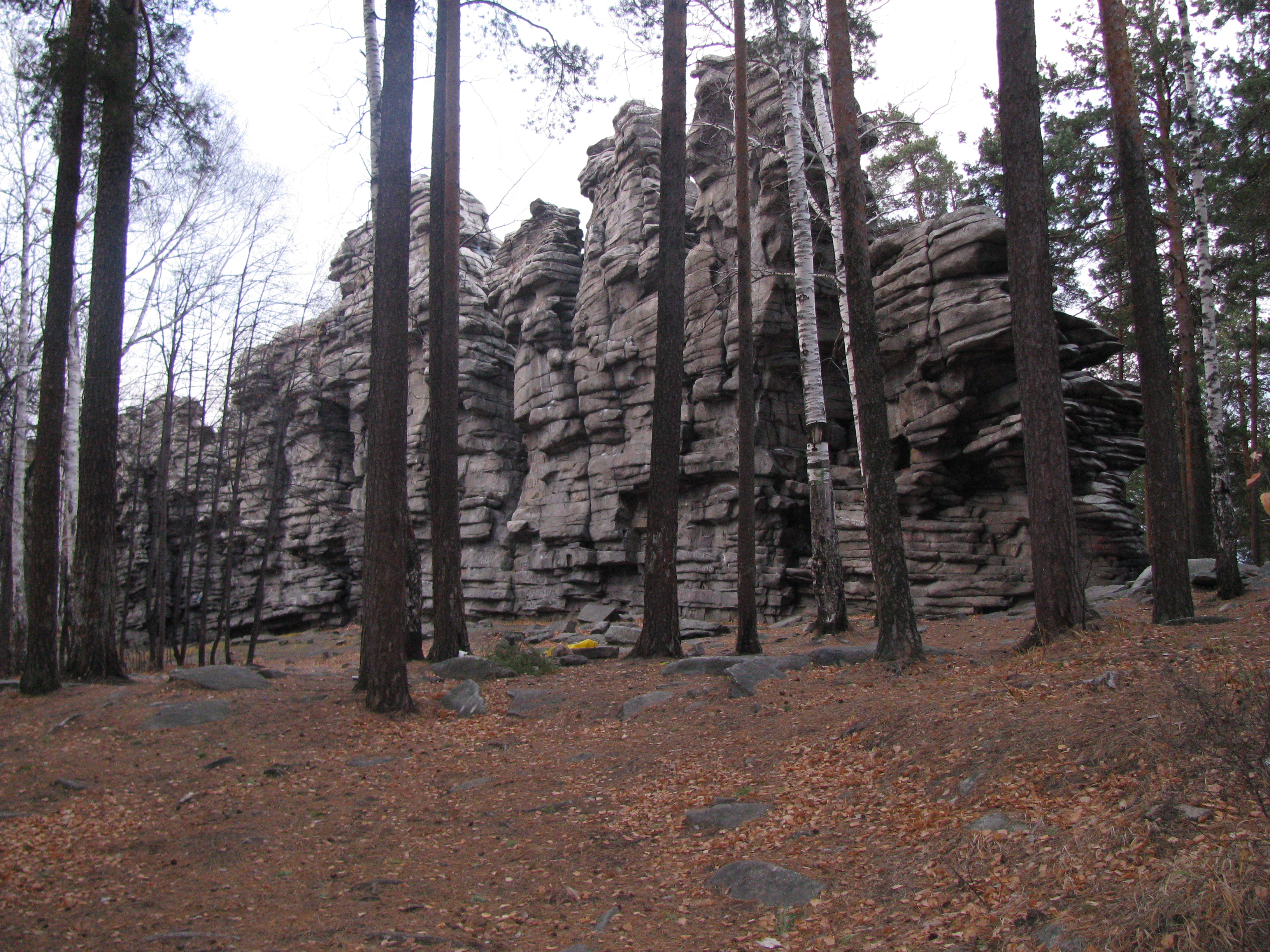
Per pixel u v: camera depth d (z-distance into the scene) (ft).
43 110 59.52
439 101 58.54
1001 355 74.74
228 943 18.97
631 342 105.50
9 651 71.31
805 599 90.38
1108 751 22.12
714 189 104.42
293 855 25.02
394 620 41.70
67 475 78.38
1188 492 90.79
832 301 94.68
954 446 79.56
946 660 40.50
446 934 19.22
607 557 108.58
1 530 77.82
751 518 54.85
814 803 25.39
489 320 134.82
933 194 123.44
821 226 94.53
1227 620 37.86
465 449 131.34
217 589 151.12
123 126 53.93
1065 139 78.54
